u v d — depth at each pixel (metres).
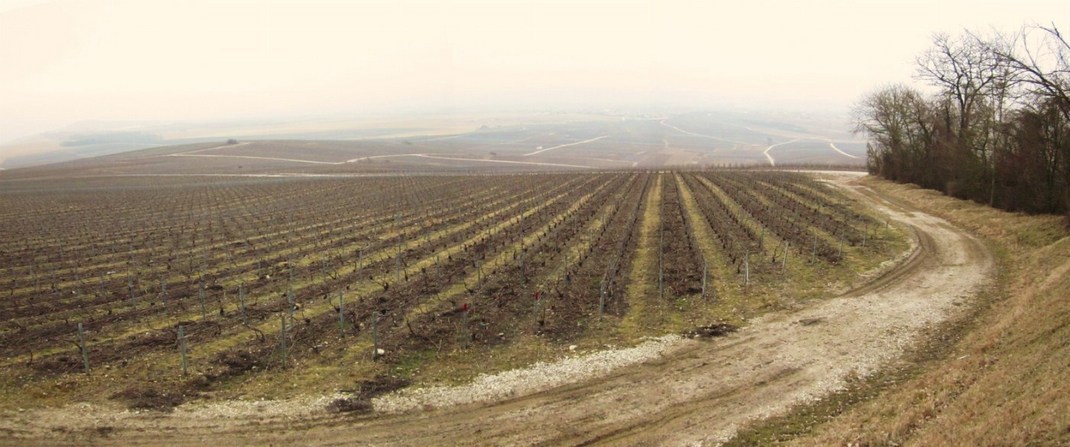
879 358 20.42
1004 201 45.44
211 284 31.16
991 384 15.16
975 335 21.42
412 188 83.12
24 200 80.94
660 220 48.69
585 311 25.81
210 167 157.75
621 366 20.22
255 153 199.75
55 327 24.16
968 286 28.48
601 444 15.49
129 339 22.75
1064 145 37.19
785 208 53.91
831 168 119.75
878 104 74.69
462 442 15.66
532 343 22.38
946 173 58.28
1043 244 33.34
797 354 20.98
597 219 49.69
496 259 35.69
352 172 136.25
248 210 63.69
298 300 27.98
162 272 34.34
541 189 76.56
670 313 25.58
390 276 32.25
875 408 16.08
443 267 33.88
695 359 20.73
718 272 31.94
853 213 50.94
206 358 20.94
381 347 21.89
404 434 16.08
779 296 27.73
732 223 45.97
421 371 20.03
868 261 33.78
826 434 14.92
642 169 128.62
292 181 103.44
